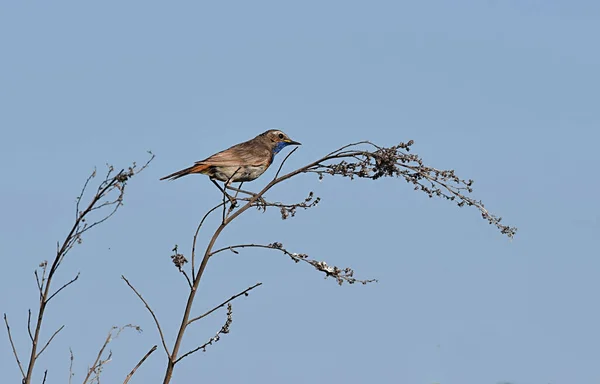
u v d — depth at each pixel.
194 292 10.20
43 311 8.81
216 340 10.05
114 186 8.69
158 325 9.87
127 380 9.41
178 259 10.13
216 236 10.70
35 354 8.76
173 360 9.88
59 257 8.78
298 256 10.70
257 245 10.63
